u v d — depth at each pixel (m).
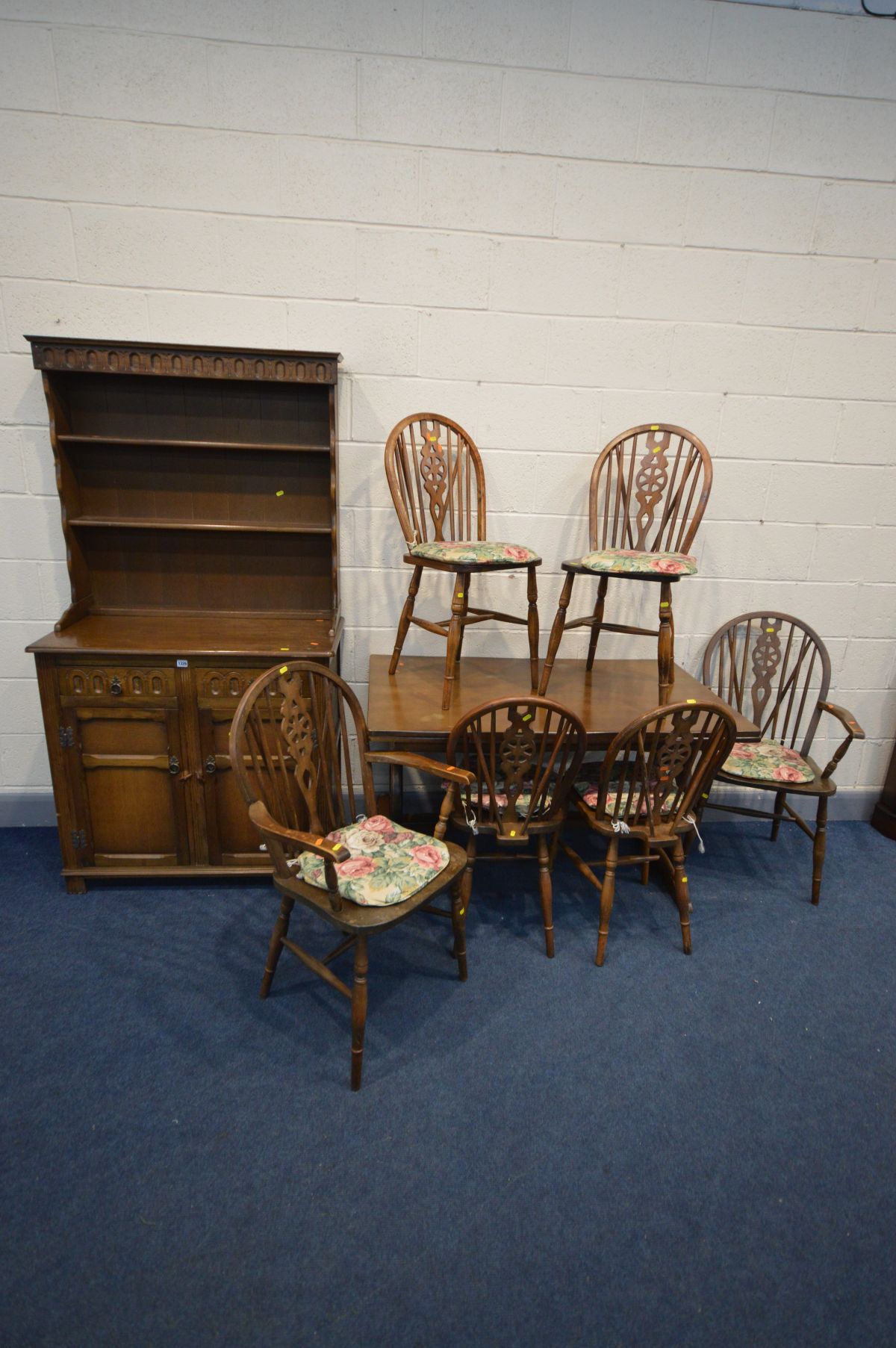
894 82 2.13
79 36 1.91
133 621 2.25
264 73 1.98
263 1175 1.34
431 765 1.73
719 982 1.89
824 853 2.25
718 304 2.28
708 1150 1.43
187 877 2.17
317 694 2.03
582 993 1.83
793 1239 1.28
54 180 2.02
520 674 2.36
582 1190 1.34
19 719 2.44
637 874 2.40
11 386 2.16
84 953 1.91
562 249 2.19
